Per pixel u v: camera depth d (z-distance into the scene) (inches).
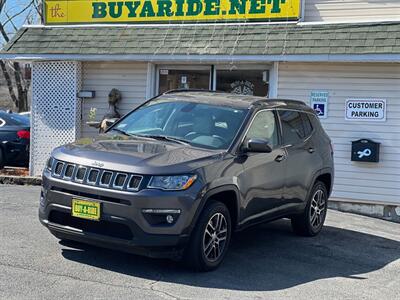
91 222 220.8
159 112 277.6
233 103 274.4
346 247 305.3
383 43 399.2
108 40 466.6
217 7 451.2
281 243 301.9
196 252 224.2
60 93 486.9
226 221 240.2
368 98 423.5
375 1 429.7
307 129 315.9
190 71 476.7
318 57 409.4
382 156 422.0
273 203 274.1
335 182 432.1
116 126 280.5
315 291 221.9
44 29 488.7
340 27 419.2
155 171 214.4
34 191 419.2
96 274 220.2
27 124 521.0
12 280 206.7
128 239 214.5
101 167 219.1
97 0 478.6
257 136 265.4
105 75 487.2
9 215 318.3
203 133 256.5
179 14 460.4
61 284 205.9
